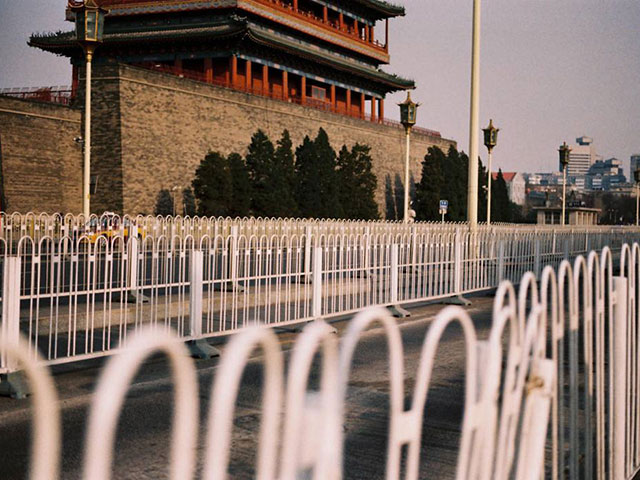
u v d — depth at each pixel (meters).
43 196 47.53
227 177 51.25
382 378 9.45
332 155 63.91
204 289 18.11
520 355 3.49
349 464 6.24
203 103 57.66
